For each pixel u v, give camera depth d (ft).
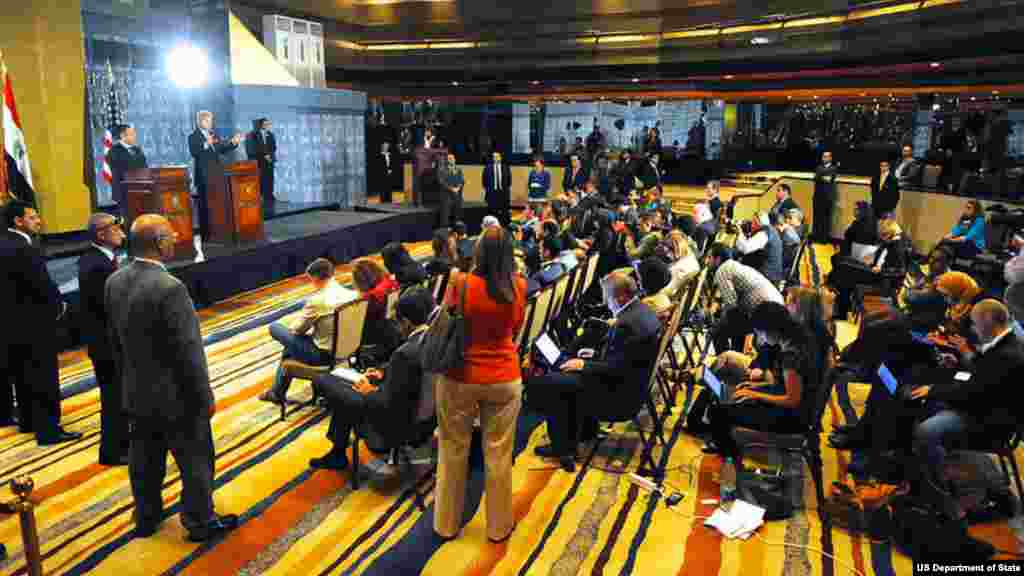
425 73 68.90
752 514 12.94
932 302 15.52
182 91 45.11
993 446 12.92
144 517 12.29
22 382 16.14
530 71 65.62
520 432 16.70
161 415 11.48
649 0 59.67
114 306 11.35
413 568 11.50
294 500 13.62
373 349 17.97
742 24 54.39
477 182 62.80
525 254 23.93
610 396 14.37
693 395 19.27
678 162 62.85
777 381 14.26
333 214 44.62
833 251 42.57
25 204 15.60
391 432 13.56
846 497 13.28
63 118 33.86
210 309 28.14
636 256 22.85
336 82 68.74
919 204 40.11
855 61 47.70
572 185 51.75
